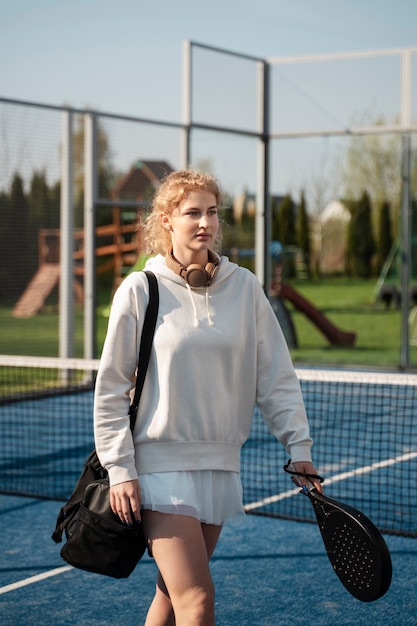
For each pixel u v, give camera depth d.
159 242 3.18
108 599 4.63
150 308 3.01
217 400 3.01
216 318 3.04
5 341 15.56
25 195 12.20
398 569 5.05
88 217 11.16
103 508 2.95
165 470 2.94
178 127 12.10
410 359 13.80
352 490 6.77
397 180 25.41
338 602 4.57
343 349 16.22
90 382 11.51
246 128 13.13
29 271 14.22
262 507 6.39
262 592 4.71
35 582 4.88
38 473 7.38
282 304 15.84
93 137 11.03
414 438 8.72
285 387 3.17
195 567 2.82
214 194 3.10
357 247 25.62
